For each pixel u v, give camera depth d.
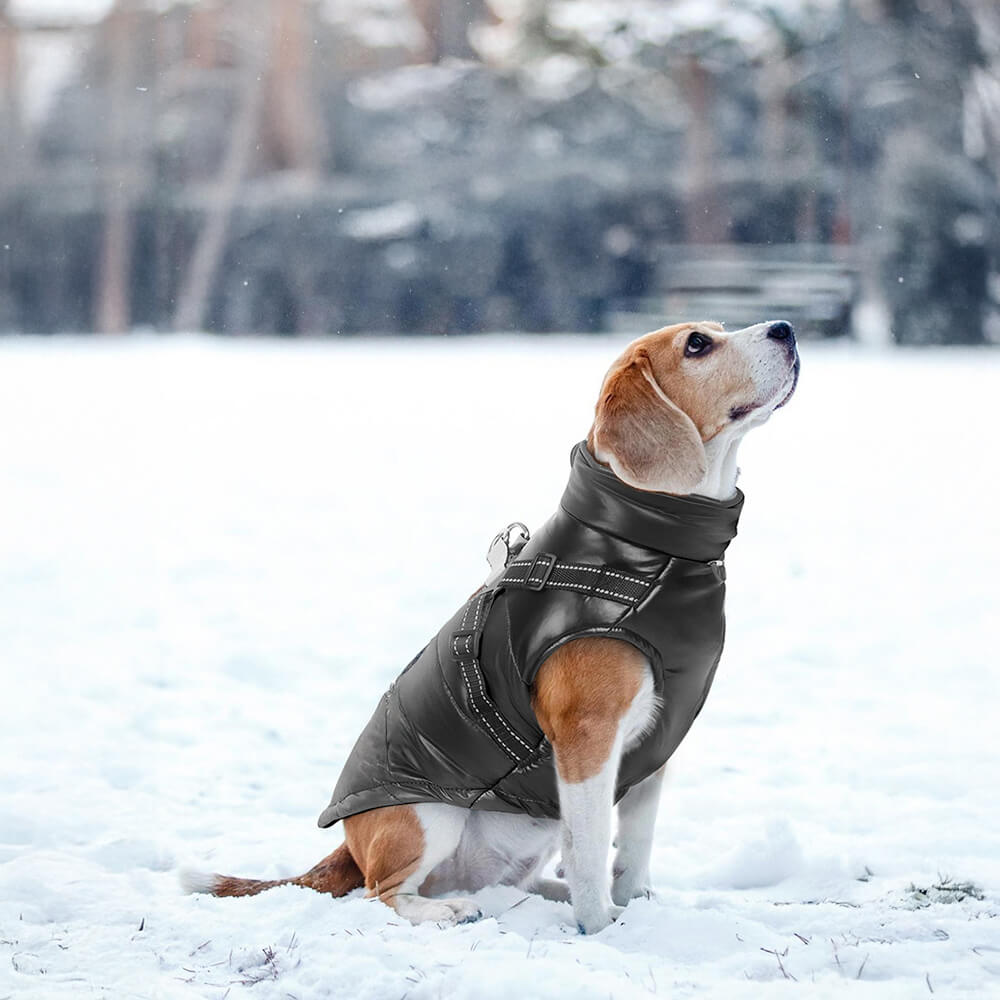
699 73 48.88
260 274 50.03
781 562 11.57
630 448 4.70
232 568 11.80
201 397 26.56
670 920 4.43
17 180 50.62
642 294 48.22
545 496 15.02
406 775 4.90
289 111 52.56
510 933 4.35
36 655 8.96
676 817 6.13
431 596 10.58
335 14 53.53
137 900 4.98
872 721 7.41
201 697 8.04
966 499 14.51
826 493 15.05
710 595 4.69
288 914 4.68
